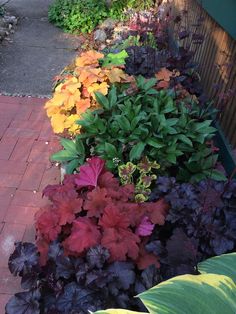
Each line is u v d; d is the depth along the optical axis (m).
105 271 1.66
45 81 4.09
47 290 1.72
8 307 1.65
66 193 2.04
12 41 4.98
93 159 2.19
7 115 3.45
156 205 2.00
